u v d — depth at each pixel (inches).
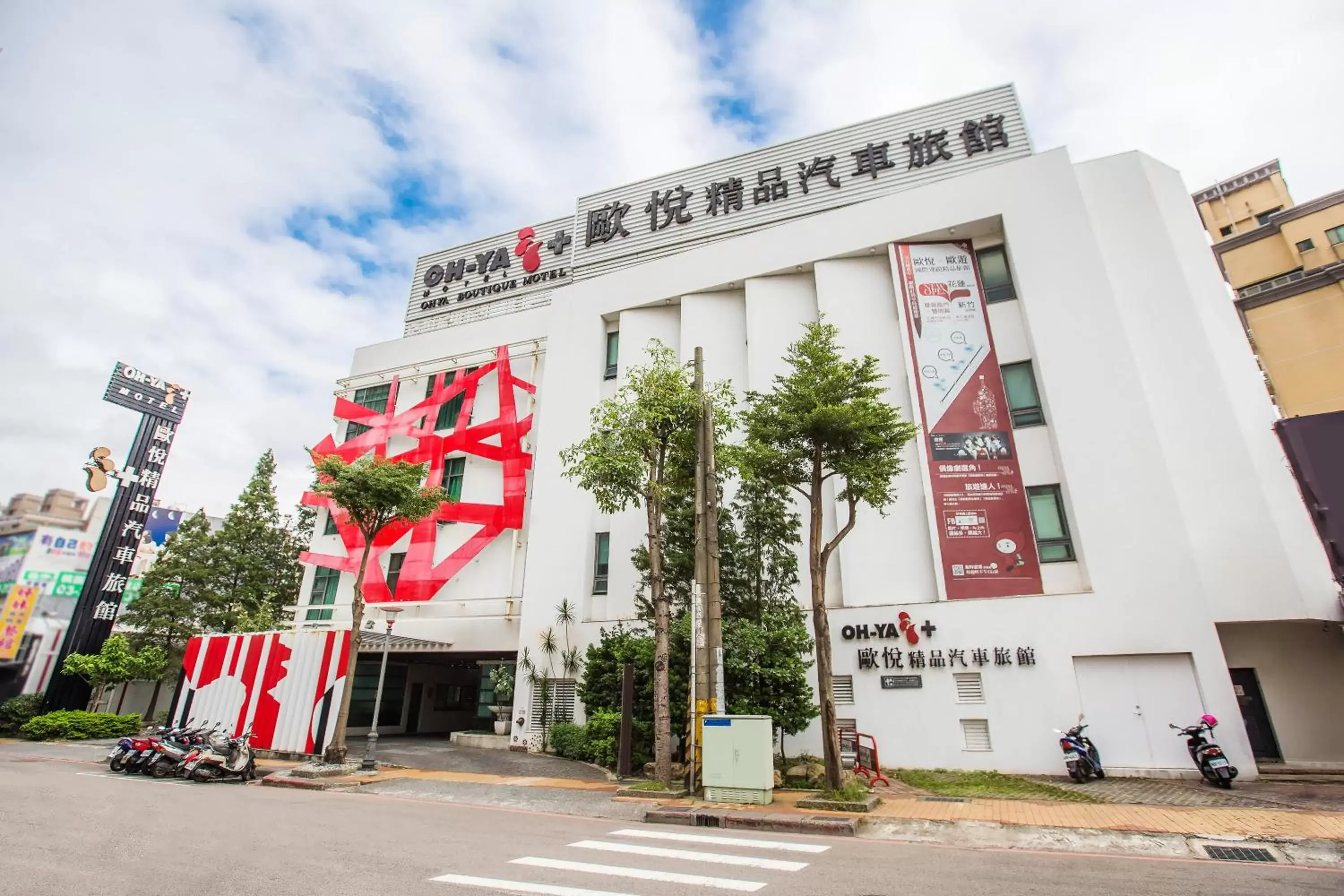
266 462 1357.0
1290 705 594.2
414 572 930.1
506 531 935.7
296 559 1435.8
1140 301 654.5
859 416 472.7
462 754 734.5
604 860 296.2
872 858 308.7
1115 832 351.6
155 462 1144.8
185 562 1161.4
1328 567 577.9
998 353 693.3
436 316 1255.5
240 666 783.7
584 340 912.3
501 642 883.4
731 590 641.6
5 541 1043.3
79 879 255.6
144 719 1101.7
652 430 560.1
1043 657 580.7
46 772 596.4
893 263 742.5
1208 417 605.3
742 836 365.7
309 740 693.9
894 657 624.1
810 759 595.2
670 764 498.3
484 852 310.0
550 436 883.4
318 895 238.7
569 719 756.0
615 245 1016.2
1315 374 1014.4
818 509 486.6
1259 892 251.8
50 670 1014.4
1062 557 616.4
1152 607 560.7
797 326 791.1
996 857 315.6
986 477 654.5
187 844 318.7
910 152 871.7
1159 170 702.5
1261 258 1115.9
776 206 919.7
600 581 810.8
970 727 587.8
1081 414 624.4
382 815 415.2
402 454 1038.4
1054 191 692.1
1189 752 528.1
